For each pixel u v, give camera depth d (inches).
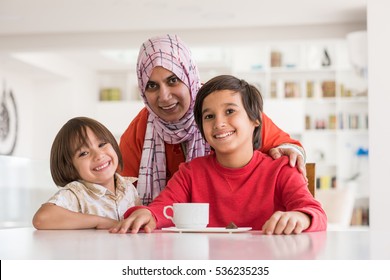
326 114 392.8
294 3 263.3
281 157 72.6
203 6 266.1
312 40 302.4
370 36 146.9
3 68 360.8
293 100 378.0
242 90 70.5
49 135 398.0
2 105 359.9
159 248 39.1
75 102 399.5
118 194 78.4
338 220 270.4
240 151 70.6
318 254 34.8
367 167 386.3
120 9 270.1
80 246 41.0
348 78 391.5
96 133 75.7
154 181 89.2
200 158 74.6
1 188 114.9
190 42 309.3
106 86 435.2
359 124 385.7
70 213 69.2
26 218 120.4
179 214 59.9
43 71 368.5
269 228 53.7
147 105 87.0
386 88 145.0
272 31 304.0
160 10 272.5
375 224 142.7
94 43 314.3
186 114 86.0
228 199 70.4
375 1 146.6
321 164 391.5
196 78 87.0
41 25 298.5
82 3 259.9
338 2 261.6
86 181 76.1
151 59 83.3
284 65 395.5
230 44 309.9
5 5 262.5
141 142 91.7
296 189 67.7
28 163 121.4
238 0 257.3
